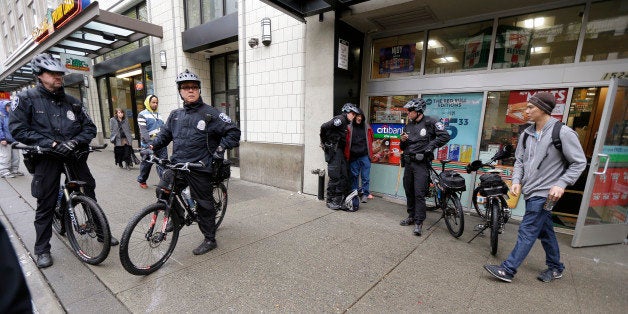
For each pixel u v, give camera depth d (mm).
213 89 8055
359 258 2871
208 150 2734
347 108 4105
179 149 2674
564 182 2201
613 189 3248
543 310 2141
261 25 5273
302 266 2699
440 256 2938
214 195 3363
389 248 3100
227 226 3635
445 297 2273
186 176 2676
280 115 5391
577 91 3566
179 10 7258
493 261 2848
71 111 2693
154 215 2514
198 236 3279
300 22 4855
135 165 7551
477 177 4293
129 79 10289
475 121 4262
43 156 2529
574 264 2846
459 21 4266
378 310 2107
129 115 10570
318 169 4859
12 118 2348
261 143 5719
